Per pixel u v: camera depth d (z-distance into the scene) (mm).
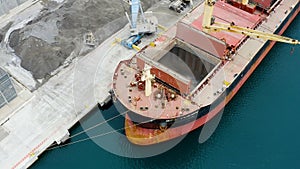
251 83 58594
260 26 60219
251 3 62594
